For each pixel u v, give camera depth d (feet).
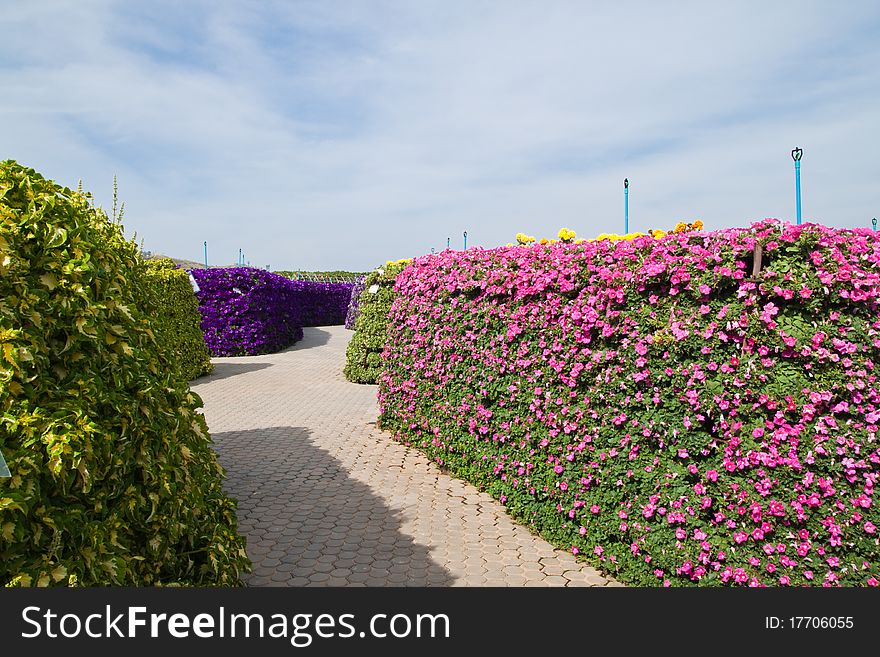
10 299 7.68
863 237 10.56
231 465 21.34
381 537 15.43
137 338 10.17
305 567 13.75
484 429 17.90
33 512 7.36
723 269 11.21
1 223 7.88
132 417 8.93
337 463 21.58
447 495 18.42
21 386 7.52
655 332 12.36
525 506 15.89
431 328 21.38
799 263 10.70
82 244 8.66
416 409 22.98
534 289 15.62
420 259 23.66
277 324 59.21
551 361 14.88
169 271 38.01
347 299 100.07
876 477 10.00
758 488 10.77
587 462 14.08
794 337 10.43
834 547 10.32
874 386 10.03
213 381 39.81
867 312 10.31
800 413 10.44
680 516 11.78
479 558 14.24
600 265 13.80
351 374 40.45
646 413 12.57
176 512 9.93
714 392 11.21
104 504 8.38
